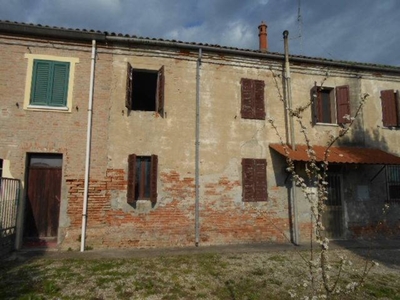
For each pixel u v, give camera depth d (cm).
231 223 995
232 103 1055
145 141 961
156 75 1105
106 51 969
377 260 813
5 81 888
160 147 970
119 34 955
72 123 914
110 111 948
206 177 995
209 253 855
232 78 1070
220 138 1027
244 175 1023
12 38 905
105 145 930
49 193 902
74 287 579
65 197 885
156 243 927
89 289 572
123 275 649
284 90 1112
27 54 910
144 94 1355
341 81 1183
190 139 999
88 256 804
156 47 1006
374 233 1117
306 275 668
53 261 748
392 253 892
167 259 783
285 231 1035
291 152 1001
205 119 1023
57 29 902
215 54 1057
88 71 945
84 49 951
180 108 1004
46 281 604
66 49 938
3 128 871
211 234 973
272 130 1077
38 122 894
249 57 1087
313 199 371
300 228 1041
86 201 893
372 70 1219
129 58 984
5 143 867
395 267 751
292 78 1130
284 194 1054
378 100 1216
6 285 582
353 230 1101
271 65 1112
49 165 912
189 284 608
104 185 914
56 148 895
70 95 921
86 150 910
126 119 956
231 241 985
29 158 899
